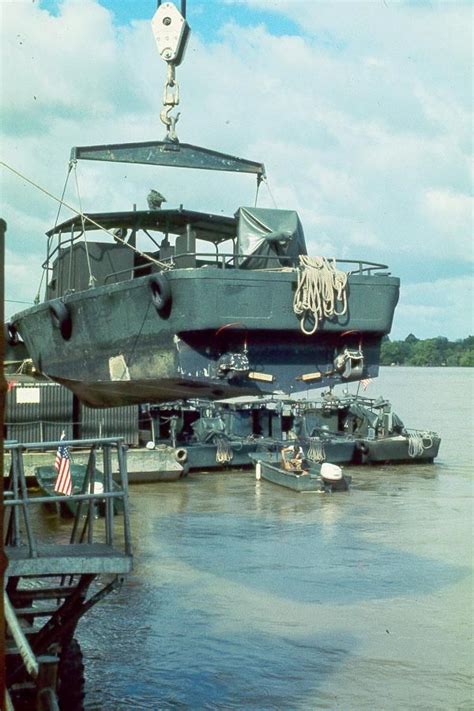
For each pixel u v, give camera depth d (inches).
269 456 1654.8
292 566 939.3
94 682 624.4
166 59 470.0
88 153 474.3
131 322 438.0
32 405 1393.9
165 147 482.9
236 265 486.9
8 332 588.7
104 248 552.1
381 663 666.8
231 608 791.1
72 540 517.3
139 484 1514.5
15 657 486.9
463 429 2871.6
